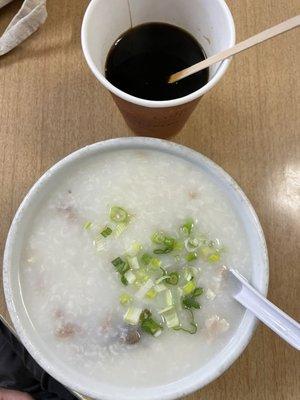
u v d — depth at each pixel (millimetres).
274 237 224
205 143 236
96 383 189
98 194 214
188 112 209
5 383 265
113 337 200
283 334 185
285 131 238
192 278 204
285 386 207
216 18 196
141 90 207
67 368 193
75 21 252
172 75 203
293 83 244
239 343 189
